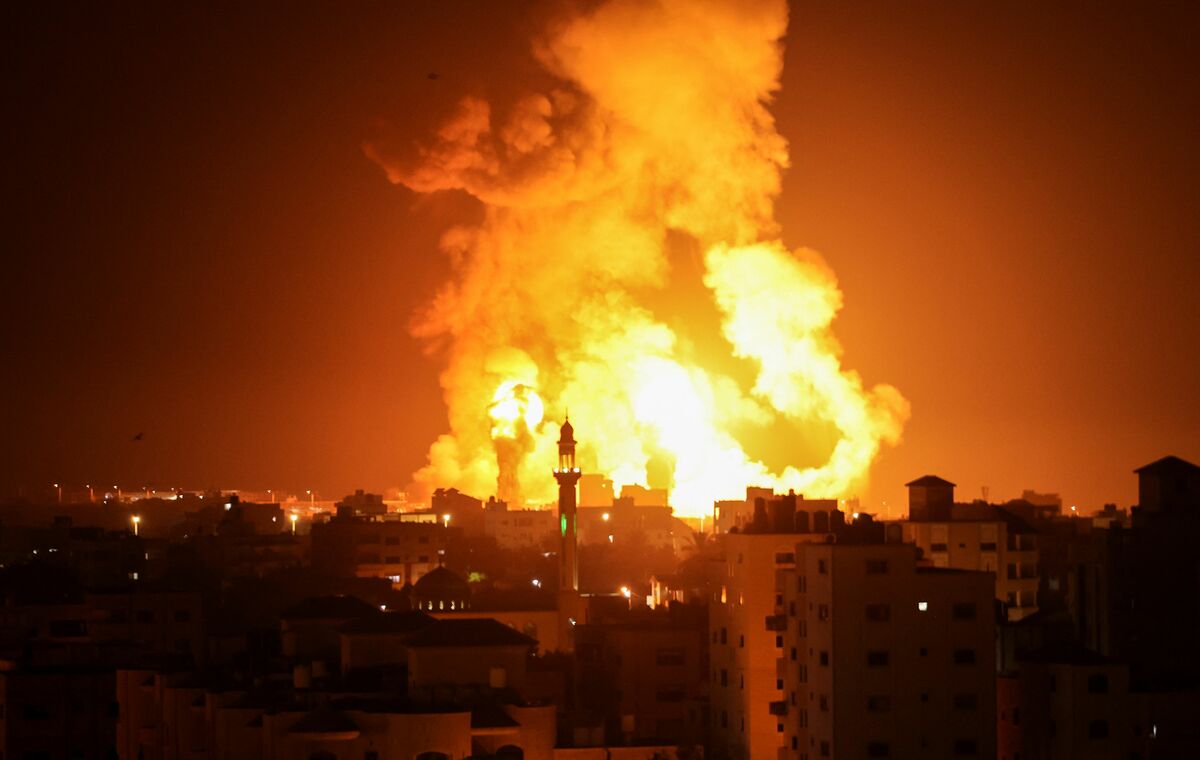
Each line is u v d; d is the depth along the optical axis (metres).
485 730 188.75
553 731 193.00
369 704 190.25
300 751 182.62
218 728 193.50
